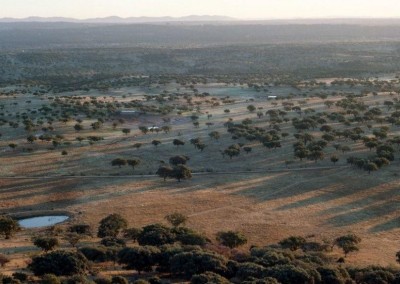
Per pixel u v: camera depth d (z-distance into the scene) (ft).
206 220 345.51
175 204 376.27
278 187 412.98
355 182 417.69
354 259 279.08
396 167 448.65
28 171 463.42
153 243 270.26
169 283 217.15
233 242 284.00
